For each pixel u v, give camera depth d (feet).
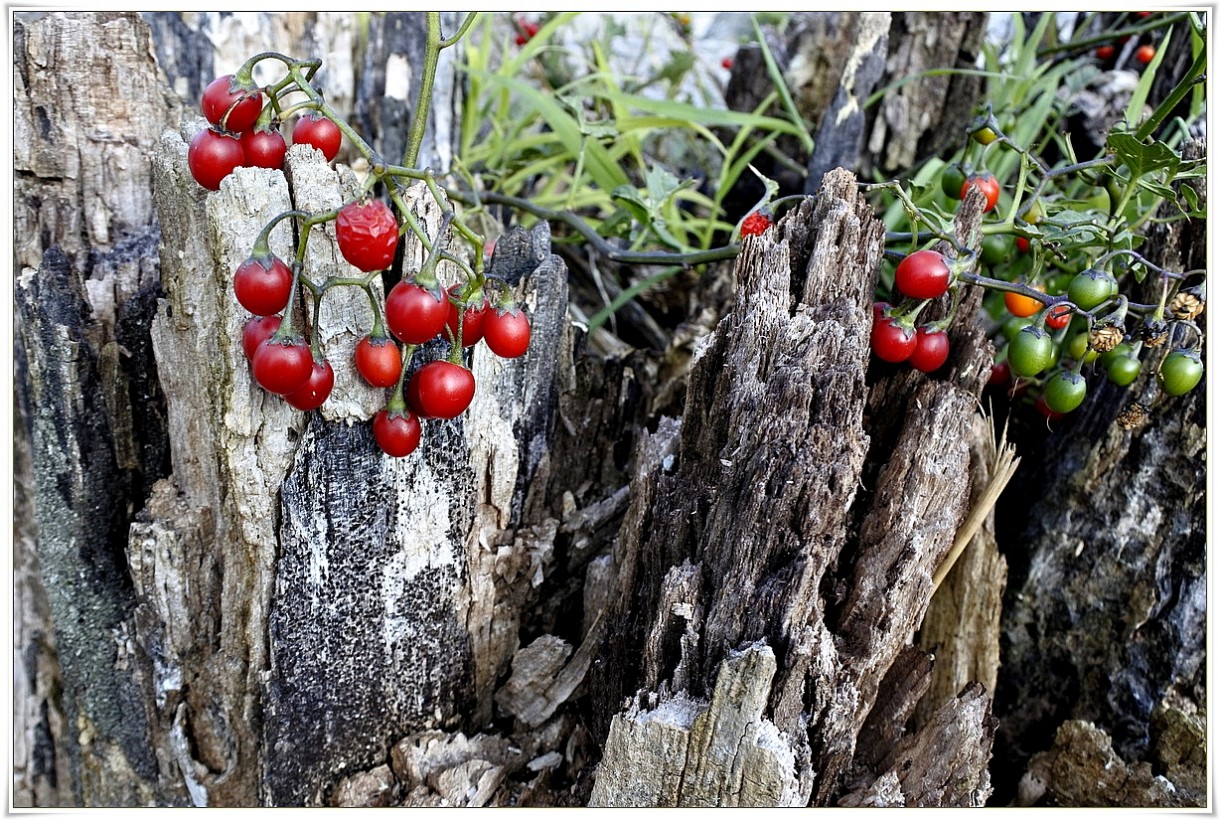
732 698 1.02
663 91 2.33
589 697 1.17
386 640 1.14
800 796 1.04
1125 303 1.08
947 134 1.61
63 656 1.21
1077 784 1.21
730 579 1.05
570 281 1.72
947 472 1.09
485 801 1.15
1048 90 1.47
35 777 1.34
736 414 1.07
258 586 1.10
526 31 2.03
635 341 1.68
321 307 1.04
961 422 1.09
